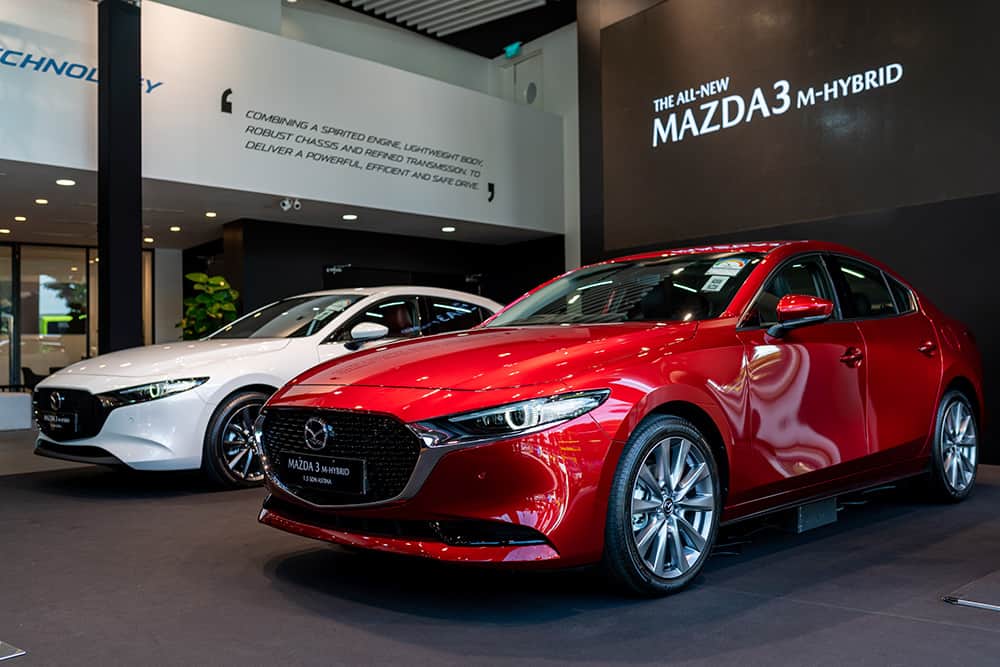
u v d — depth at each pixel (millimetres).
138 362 4512
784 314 2896
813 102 6477
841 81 6297
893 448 3484
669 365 2574
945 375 3846
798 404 2992
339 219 11031
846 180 6270
